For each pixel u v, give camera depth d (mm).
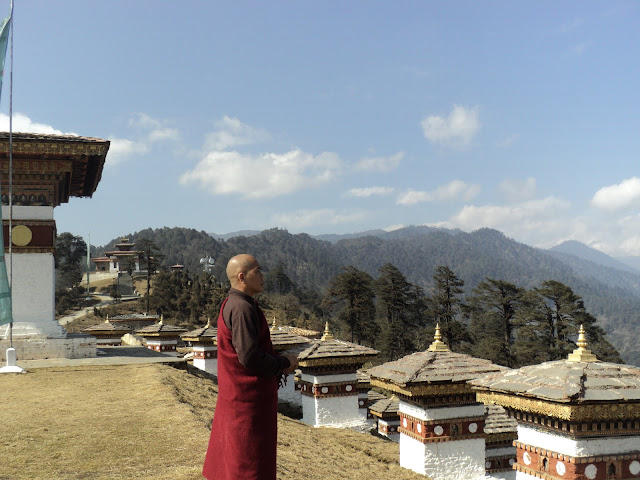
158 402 13812
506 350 93812
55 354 23922
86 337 25016
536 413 8742
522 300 94125
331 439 15594
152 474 8445
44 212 24422
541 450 8977
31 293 24172
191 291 128375
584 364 9195
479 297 100938
